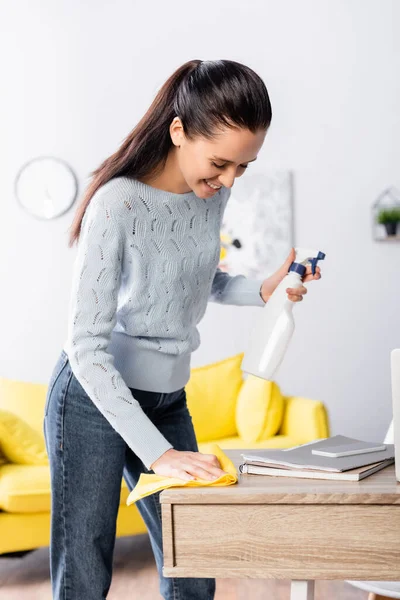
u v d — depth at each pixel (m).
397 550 1.05
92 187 1.39
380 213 4.11
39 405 3.44
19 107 4.13
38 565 3.06
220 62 1.29
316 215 4.17
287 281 1.41
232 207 4.18
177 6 4.17
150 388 1.47
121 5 4.16
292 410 3.53
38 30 4.14
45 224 4.10
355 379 4.15
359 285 4.16
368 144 4.16
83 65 4.14
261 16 4.18
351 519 1.06
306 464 1.19
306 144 4.17
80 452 1.42
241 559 1.09
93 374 1.31
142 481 1.23
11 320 4.09
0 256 4.10
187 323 1.51
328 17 4.17
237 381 3.67
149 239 1.39
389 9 4.15
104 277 1.33
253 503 1.09
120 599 2.58
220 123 1.23
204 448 2.84
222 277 1.72
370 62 4.16
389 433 2.01
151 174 1.39
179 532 1.10
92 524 1.42
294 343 4.16
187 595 1.55
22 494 2.80
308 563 1.07
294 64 4.18
